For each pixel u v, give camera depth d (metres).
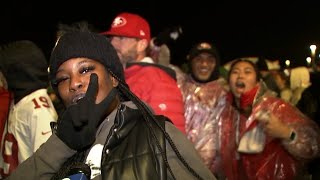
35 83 2.55
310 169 2.93
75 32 1.43
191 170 1.33
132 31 3.04
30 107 2.44
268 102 2.96
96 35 1.44
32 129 2.40
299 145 2.83
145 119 1.36
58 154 1.39
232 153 3.25
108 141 1.33
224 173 3.29
